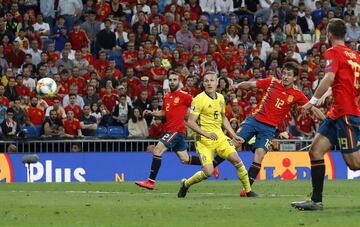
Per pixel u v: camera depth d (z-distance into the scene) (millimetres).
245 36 82250
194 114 41562
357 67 31891
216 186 53969
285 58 80562
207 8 86250
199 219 30281
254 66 77062
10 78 69000
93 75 70812
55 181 63281
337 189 51438
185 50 79812
